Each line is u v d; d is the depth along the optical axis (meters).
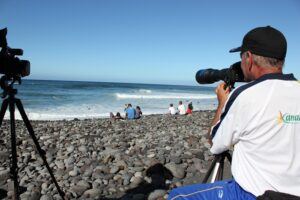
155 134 12.27
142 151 8.30
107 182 5.80
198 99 64.50
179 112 27.84
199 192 2.42
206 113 27.94
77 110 35.41
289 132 2.13
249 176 2.18
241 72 2.57
